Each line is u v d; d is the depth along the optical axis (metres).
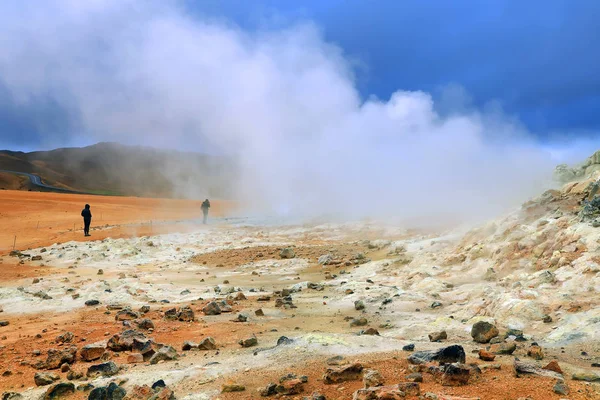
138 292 15.63
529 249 13.37
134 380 7.20
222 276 19.89
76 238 31.89
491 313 9.80
